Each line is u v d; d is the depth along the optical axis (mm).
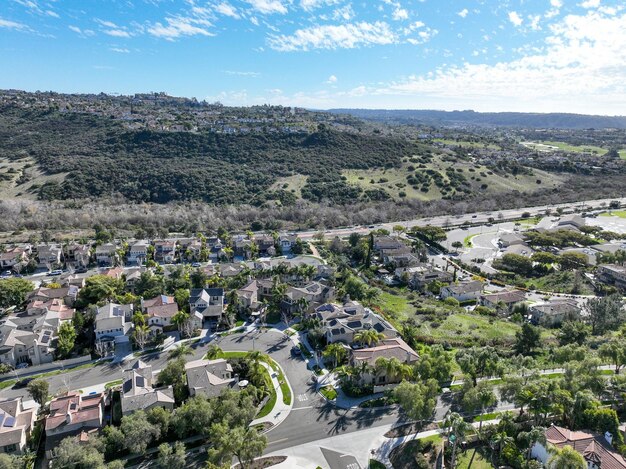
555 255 171375
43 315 110312
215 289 126500
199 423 68625
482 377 86438
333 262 165375
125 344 104062
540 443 63062
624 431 67812
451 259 181125
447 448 68062
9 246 172125
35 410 78688
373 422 75812
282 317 118688
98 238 177875
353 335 101875
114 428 68250
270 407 79875
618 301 120750
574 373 77688
